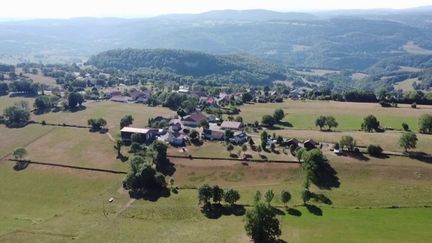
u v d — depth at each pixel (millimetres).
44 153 173000
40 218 123875
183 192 134250
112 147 173875
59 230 109625
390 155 146625
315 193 126125
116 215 119062
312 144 157250
